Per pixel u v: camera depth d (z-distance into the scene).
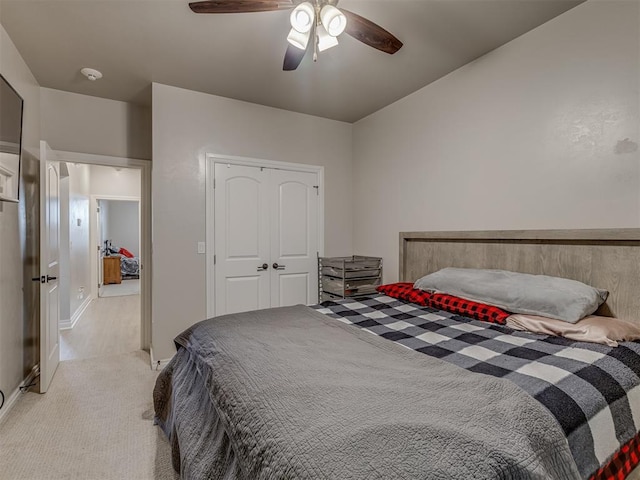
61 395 2.46
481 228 2.51
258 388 1.08
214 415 1.31
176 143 3.02
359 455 0.74
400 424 0.84
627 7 1.76
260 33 2.22
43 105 3.02
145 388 2.59
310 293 3.73
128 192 6.62
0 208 2.14
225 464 1.09
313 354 1.36
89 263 6.06
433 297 2.31
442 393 1.01
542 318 1.73
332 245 3.85
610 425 1.10
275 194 3.52
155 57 2.52
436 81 2.88
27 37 2.26
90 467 1.71
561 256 2.04
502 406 0.93
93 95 3.18
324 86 3.00
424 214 3.00
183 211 3.05
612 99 1.82
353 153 3.97
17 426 2.06
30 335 2.73
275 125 3.50
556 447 0.89
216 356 1.42
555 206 2.06
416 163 3.09
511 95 2.30
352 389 1.03
